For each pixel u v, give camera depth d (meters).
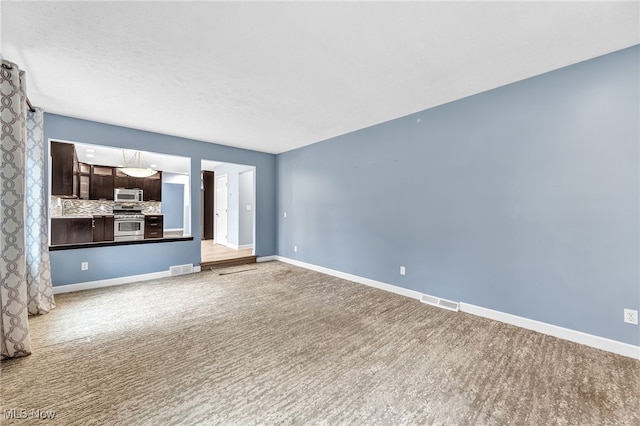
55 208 4.96
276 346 2.23
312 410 1.51
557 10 1.67
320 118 3.66
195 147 4.73
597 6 1.63
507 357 2.06
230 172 7.06
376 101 3.08
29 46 2.04
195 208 4.76
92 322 2.67
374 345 2.25
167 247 4.44
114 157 5.90
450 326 2.61
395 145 3.67
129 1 1.59
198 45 2.04
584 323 2.26
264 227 5.77
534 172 2.51
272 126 4.00
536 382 1.76
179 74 2.47
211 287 3.87
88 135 3.69
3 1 1.56
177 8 1.65
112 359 2.02
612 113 2.13
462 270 3.02
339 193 4.49
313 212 4.98
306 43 2.02
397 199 3.65
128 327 2.57
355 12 1.68
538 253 2.49
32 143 2.87
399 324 2.66
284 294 3.58
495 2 1.60
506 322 2.68
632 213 2.06
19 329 2.01
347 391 1.68
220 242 7.66
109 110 3.34
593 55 2.17
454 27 1.83
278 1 1.59
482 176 2.85
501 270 2.72
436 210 3.23
